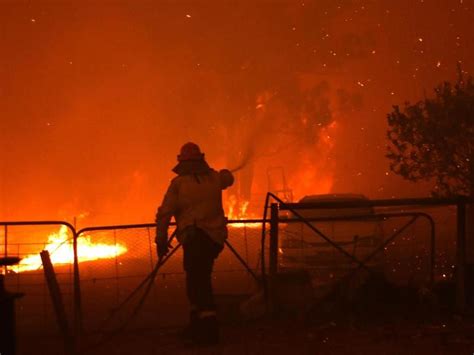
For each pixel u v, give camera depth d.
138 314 8.13
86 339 6.84
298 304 7.24
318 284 8.09
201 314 6.32
